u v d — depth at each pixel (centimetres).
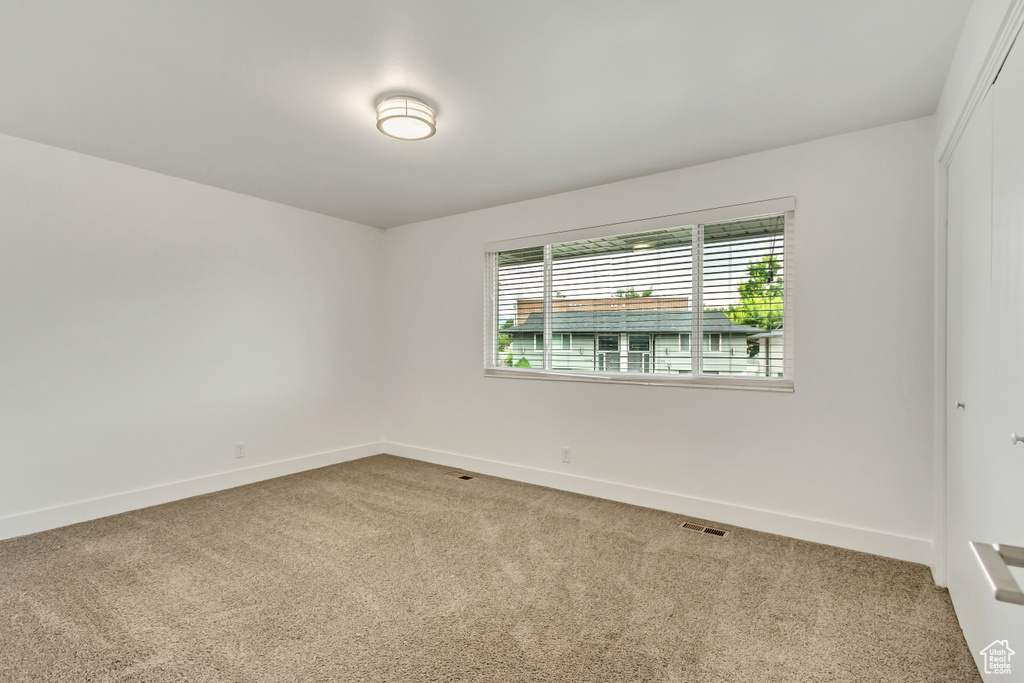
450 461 445
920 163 250
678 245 333
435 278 459
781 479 289
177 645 180
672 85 220
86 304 309
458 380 443
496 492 368
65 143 289
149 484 336
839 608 208
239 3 166
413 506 336
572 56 198
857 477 266
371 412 491
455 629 192
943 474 227
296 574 237
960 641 185
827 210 274
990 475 154
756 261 304
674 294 335
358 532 290
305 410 433
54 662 170
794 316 285
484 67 206
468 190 373
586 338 376
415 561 251
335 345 458
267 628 192
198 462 362
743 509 300
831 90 224
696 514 316
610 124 259
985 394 160
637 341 351
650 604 211
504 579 233
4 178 278
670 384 329
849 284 268
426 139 279
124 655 174
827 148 275
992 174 150
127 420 326
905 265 254
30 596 215
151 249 338
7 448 280
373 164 319
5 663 170
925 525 248
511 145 286
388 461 464
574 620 199
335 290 458
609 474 354
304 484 388
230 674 165
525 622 197
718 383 316
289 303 420
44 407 293
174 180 349
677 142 282
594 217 363
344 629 191
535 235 394
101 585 225
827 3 166
